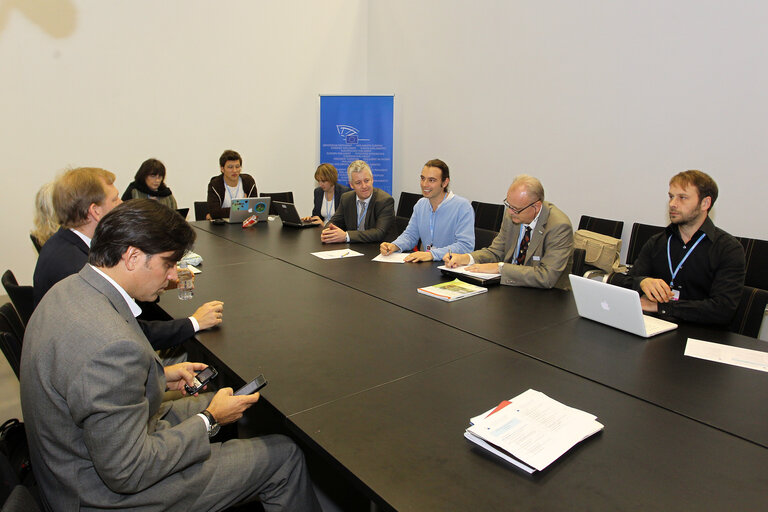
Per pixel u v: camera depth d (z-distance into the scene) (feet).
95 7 15.21
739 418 4.00
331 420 3.93
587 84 13.62
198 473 4.04
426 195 10.44
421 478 3.24
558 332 5.88
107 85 15.76
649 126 12.42
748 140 10.75
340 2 20.04
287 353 5.24
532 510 2.96
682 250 7.29
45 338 3.48
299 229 13.21
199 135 17.78
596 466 3.38
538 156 15.16
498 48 15.88
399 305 6.88
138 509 3.70
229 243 11.27
